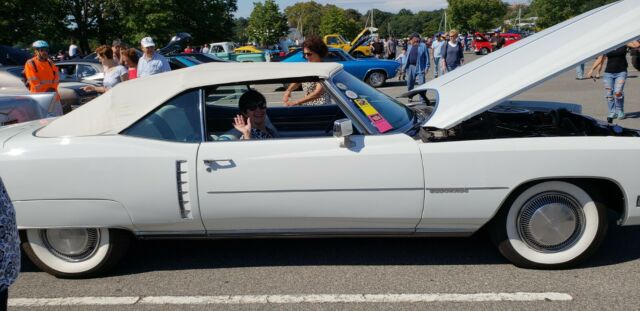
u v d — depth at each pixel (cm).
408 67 1221
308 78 331
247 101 349
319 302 302
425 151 307
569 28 356
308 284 325
